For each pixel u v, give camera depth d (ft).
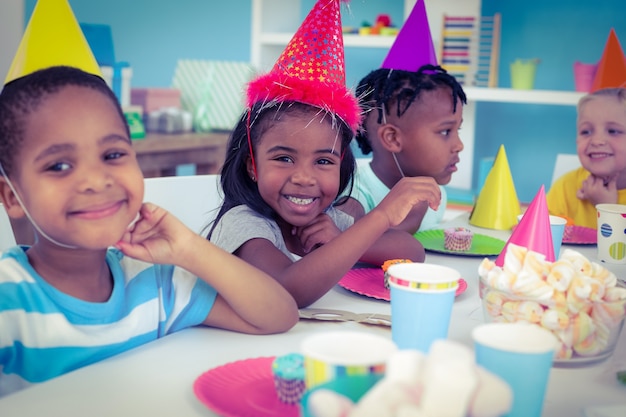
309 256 3.37
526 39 10.85
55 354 2.67
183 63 12.50
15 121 2.51
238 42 13.52
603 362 2.57
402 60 4.91
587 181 6.16
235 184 3.90
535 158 11.11
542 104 10.94
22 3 9.15
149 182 4.49
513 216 5.59
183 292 2.98
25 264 2.70
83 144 2.52
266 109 3.70
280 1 11.37
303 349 1.64
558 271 2.45
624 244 4.38
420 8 4.91
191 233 2.90
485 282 2.60
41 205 2.52
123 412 2.06
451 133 4.93
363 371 1.55
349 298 3.49
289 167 3.67
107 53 10.36
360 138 5.13
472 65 9.74
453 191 9.82
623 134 5.92
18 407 2.08
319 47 3.70
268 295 2.85
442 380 1.32
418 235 5.11
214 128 12.09
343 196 4.45
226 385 2.22
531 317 2.45
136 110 10.61
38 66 2.75
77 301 2.73
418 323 2.33
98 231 2.57
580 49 10.63
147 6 13.96
